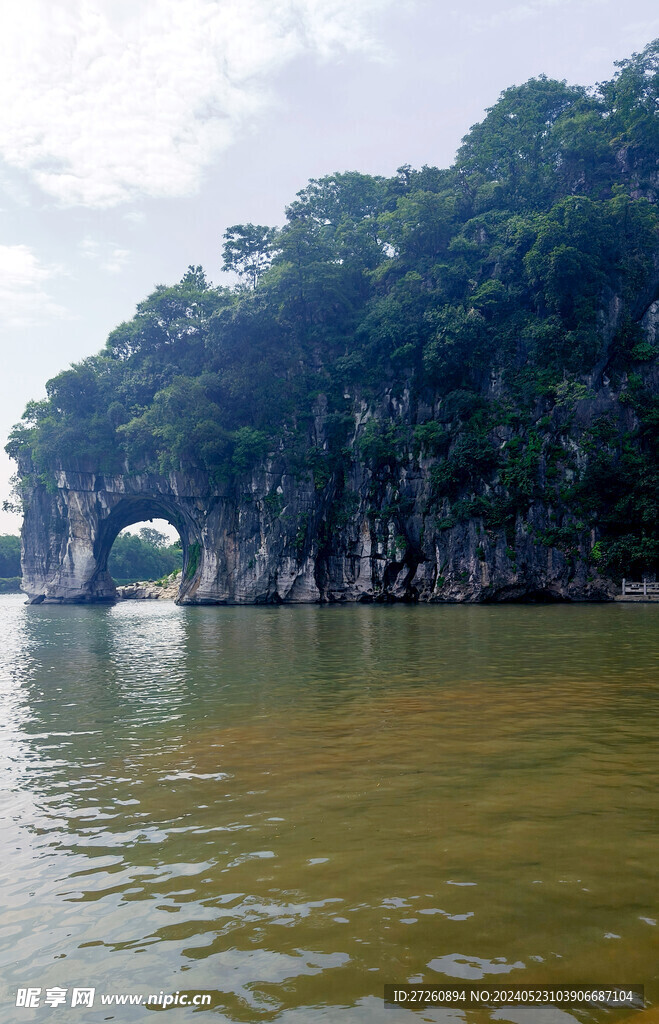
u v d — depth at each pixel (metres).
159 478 66.62
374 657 19.39
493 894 5.10
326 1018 3.85
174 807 7.30
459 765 8.38
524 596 50.50
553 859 5.66
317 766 8.58
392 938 4.58
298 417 63.19
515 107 71.56
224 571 62.75
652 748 8.96
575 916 4.76
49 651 24.19
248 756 9.20
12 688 15.89
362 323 63.38
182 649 23.58
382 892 5.19
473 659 18.16
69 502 72.31
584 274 53.00
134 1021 3.94
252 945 4.59
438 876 5.41
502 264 58.09
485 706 11.86
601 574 49.16
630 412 51.97
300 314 68.31
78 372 71.56
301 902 5.11
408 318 59.31
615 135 65.69
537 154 67.75
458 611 41.28
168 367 70.88
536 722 10.55
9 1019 3.99
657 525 48.41
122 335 75.88
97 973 4.39
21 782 8.41
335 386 63.94
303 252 67.25
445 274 59.38
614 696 12.52
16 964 4.51
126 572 133.12
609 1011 3.80
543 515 50.50
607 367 54.00
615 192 59.88
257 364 65.19
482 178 70.81
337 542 60.53
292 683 15.20
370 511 58.44
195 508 66.00
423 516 56.03
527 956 4.33
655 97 66.25
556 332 52.72
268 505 60.59
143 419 65.19
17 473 80.31
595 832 6.20
